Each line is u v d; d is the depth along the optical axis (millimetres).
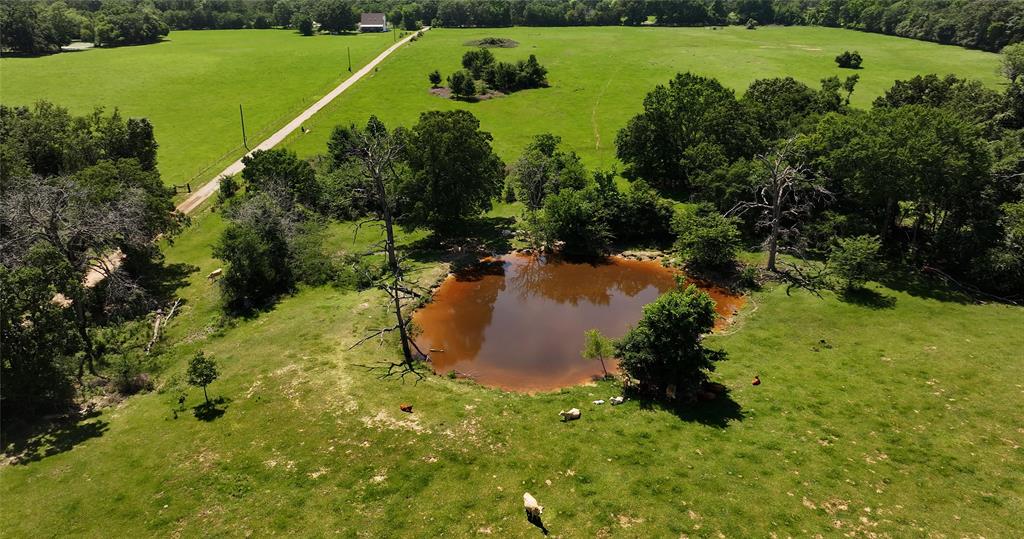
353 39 198500
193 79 138000
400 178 63781
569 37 196625
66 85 127750
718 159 68125
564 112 116188
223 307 50344
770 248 55750
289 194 67625
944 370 38594
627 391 37781
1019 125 71625
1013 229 48875
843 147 57125
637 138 80812
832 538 25438
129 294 49344
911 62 140750
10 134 63906
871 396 36219
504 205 78625
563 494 28516
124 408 37062
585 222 61750
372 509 27719
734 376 39250
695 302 35219
